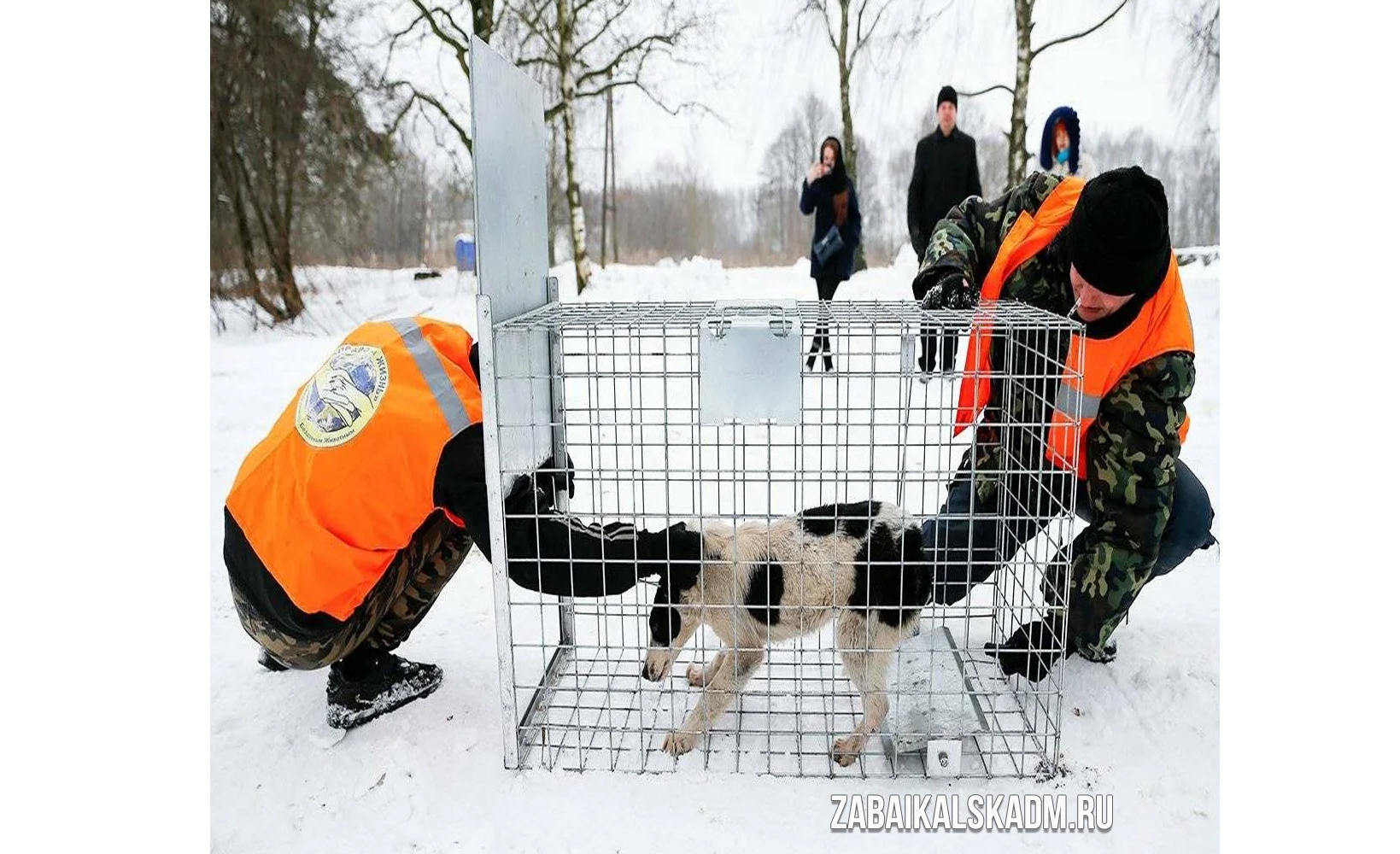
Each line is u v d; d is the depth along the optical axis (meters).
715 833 2.59
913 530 2.92
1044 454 3.15
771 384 2.73
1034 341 3.29
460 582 4.32
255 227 12.05
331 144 12.91
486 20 12.62
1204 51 11.73
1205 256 11.62
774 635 3.00
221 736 3.11
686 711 3.23
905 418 3.15
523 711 3.21
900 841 2.56
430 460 2.76
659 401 6.35
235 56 12.09
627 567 2.91
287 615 2.82
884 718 2.97
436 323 3.09
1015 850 2.52
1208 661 3.45
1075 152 9.09
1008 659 3.26
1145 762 2.90
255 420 6.99
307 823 2.67
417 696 3.27
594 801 2.74
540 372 3.26
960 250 3.37
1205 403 6.76
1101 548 3.14
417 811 2.71
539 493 3.17
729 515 2.85
